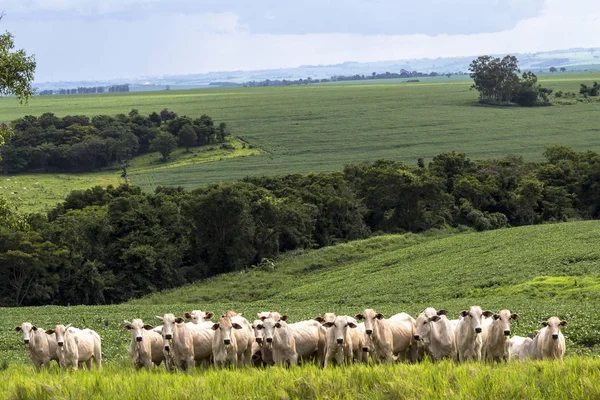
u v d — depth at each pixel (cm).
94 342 2795
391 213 9838
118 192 9731
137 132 17350
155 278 8081
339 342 2486
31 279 7506
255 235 8688
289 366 2453
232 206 8250
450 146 17075
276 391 1939
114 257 8069
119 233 8262
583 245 6788
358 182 10406
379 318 2581
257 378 2077
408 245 8650
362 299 6050
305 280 7694
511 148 16325
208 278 8238
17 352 3716
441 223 9712
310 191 9850
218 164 15838
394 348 2638
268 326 2542
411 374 2044
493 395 1845
